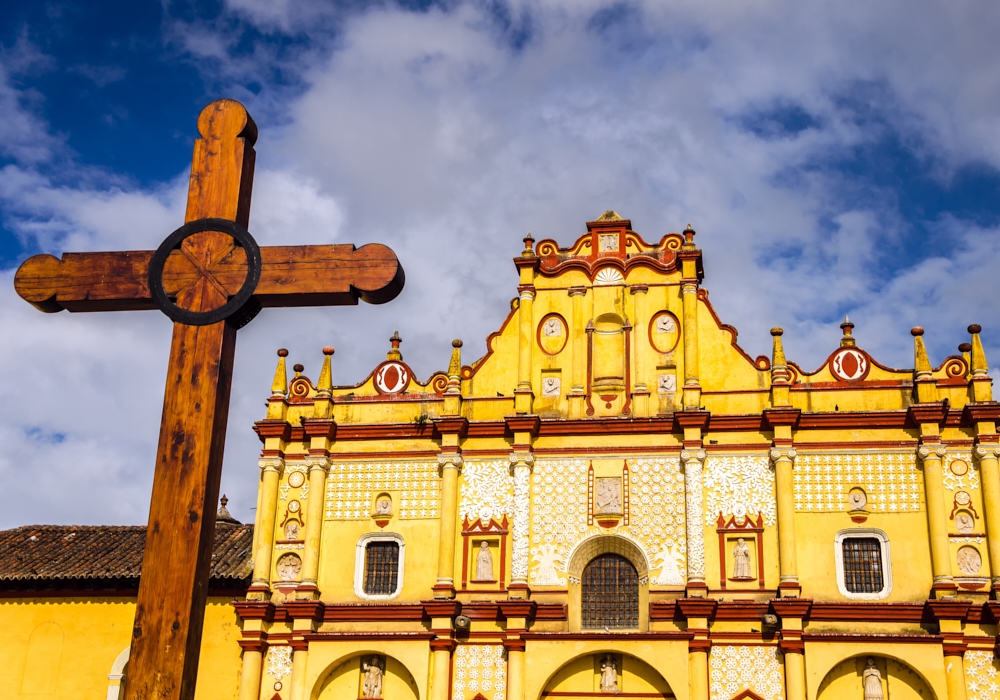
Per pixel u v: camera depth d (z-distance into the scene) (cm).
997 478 2977
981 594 2905
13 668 3328
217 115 1084
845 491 3064
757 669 2919
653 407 3256
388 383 3419
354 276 1042
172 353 1018
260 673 3133
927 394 3092
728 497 3109
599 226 3484
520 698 2967
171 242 1050
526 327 3372
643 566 3119
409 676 3097
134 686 929
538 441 3253
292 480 3338
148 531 970
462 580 3147
